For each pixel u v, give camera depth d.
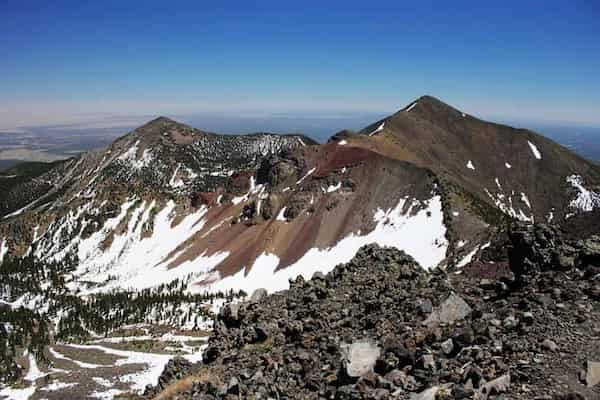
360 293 34.81
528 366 19.22
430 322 25.94
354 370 22.62
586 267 26.77
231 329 36.53
